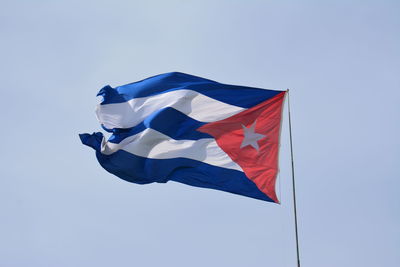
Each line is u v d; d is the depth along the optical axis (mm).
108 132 45156
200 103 44938
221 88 45094
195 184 43688
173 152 44156
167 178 44125
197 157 44000
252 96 44781
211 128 44375
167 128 44406
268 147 43844
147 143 44250
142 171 44531
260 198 42906
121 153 44500
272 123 44125
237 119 44375
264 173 43281
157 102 45344
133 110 45281
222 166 43719
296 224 38219
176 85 45688
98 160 44375
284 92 44562
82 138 44094
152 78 46188
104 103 45562
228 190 43344
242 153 43750
